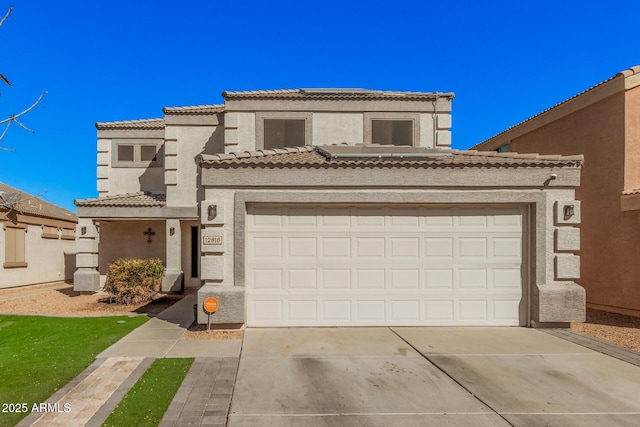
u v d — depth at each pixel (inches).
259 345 306.8
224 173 356.5
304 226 367.9
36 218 770.8
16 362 265.4
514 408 200.7
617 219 449.7
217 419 186.7
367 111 590.2
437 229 373.1
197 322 360.8
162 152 730.8
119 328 367.2
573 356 283.7
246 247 360.8
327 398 211.3
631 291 432.1
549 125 562.3
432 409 199.3
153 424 181.0
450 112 597.3
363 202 362.9
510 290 372.5
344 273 368.5
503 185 365.4
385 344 310.7
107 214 626.2
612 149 458.0
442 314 370.3
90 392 216.5
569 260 362.3
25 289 716.7
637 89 445.7
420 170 364.8
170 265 629.9
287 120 586.2
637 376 245.3
